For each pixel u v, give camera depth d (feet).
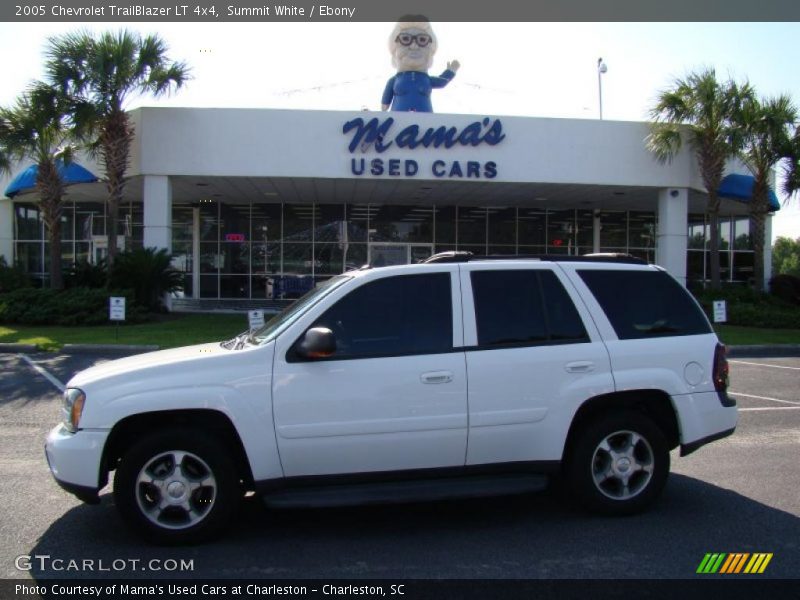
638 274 17.57
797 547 15.03
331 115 67.26
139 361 16.16
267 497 15.01
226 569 13.94
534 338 16.33
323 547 15.11
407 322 15.96
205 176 67.77
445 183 71.00
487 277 16.61
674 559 14.37
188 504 15.02
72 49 61.87
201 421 15.47
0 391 33.91
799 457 22.65
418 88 78.28
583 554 14.64
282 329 16.02
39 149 65.46
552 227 92.99
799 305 80.59
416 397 15.34
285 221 89.51
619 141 71.00
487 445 15.72
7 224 87.81
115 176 65.57
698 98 69.72
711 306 71.51
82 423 14.76
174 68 65.41
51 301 61.67
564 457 16.84
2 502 18.06
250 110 66.90
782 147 71.56
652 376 16.62
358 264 89.76
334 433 15.03
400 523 16.66
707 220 96.27
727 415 17.26
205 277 89.15
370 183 71.67
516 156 69.31
